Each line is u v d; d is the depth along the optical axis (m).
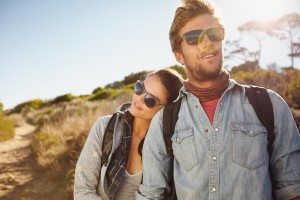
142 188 2.20
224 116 1.93
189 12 1.97
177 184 2.01
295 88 10.65
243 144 1.87
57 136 11.34
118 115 2.59
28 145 13.91
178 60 2.10
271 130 1.90
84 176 2.56
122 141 2.57
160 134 2.11
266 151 1.89
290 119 1.94
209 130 1.93
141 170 2.61
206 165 1.92
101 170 2.56
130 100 13.63
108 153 2.54
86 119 12.09
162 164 2.12
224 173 1.89
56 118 17.44
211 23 1.97
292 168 1.92
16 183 8.22
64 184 7.22
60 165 8.09
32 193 7.36
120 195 2.62
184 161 1.98
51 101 40.47
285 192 1.93
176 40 2.03
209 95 1.98
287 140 1.93
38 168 8.91
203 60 1.93
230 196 1.88
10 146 14.02
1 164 10.32
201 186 1.92
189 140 1.96
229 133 1.90
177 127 2.03
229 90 1.99
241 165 1.87
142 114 2.55
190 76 2.04
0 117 17.67
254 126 1.89
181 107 2.06
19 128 22.84
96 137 2.58
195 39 1.93
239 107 1.94
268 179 1.89
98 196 2.53
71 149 8.56
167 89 2.53
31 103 42.25
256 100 1.93
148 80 2.55
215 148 1.91
